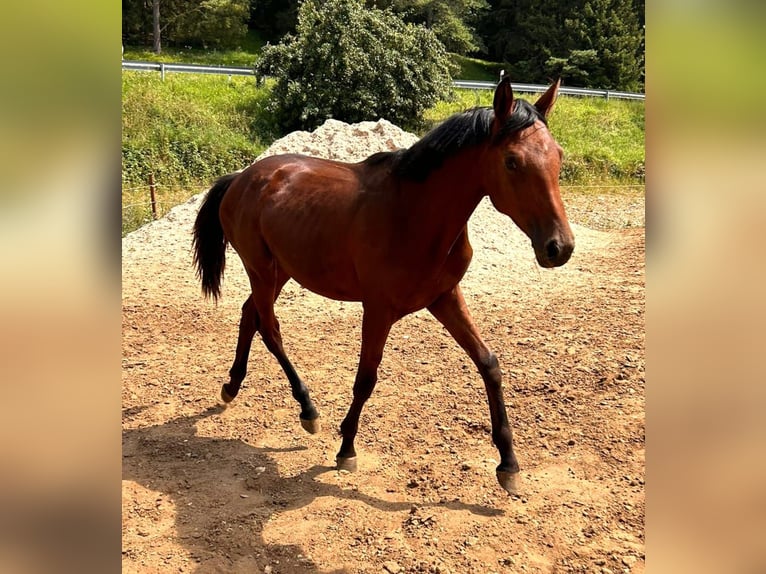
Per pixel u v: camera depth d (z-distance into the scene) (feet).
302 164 11.64
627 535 8.64
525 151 7.61
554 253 7.32
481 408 12.66
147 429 12.23
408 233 9.04
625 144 63.62
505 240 27.55
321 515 9.30
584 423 11.78
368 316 9.61
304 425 11.66
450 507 9.38
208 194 13.56
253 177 12.20
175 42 93.71
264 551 8.50
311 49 54.44
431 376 14.38
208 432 12.15
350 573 8.04
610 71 85.92
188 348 16.57
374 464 10.82
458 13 96.22
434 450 11.18
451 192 8.75
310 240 10.37
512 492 9.42
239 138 52.13
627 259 25.32
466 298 20.76
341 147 31.07
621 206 45.80
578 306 19.27
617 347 15.38
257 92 58.95
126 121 49.96
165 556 8.38
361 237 9.47
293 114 55.16
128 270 24.25
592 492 9.66
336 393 13.65
